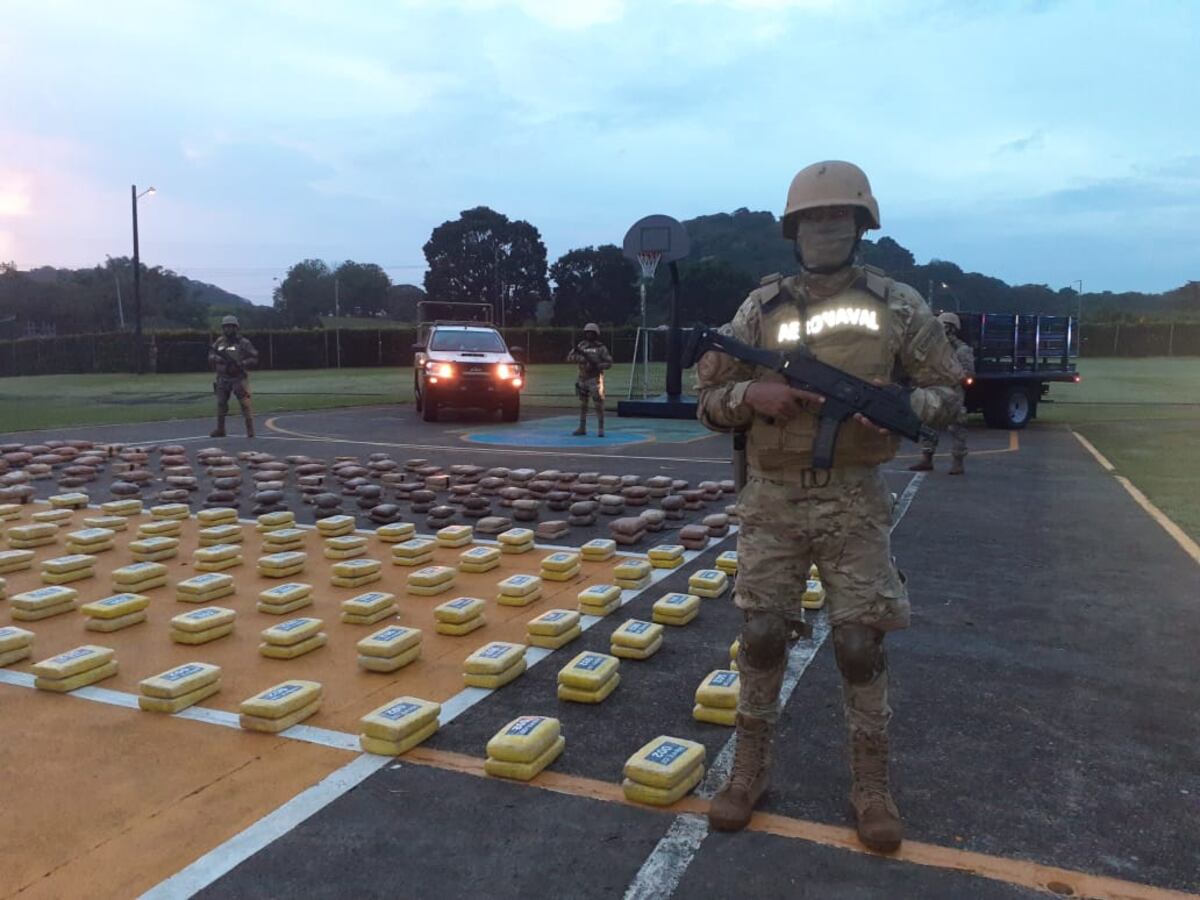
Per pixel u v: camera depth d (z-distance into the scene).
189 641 4.95
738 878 2.74
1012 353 18.08
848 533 2.90
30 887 2.70
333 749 3.65
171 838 2.97
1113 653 4.85
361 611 5.30
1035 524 8.28
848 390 2.78
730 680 4.07
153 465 12.16
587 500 8.96
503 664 4.36
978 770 3.49
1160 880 2.75
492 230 77.31
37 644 4.97
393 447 14.46
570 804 3.21
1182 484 10.72
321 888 2.69
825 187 2.88
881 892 2.67
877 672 2.95
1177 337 56.22
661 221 20.42
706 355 3.07
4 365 60.69
